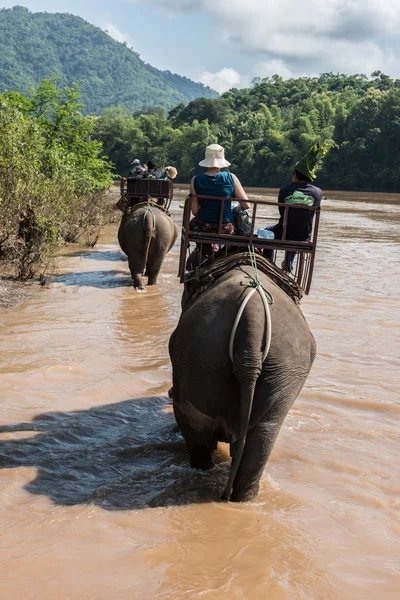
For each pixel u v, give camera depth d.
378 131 99.94
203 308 4.77
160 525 4.61
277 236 6.11
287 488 5.26
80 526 4.56
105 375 7.72
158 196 13.70
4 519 4.64
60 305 11.21
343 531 4.65
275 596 3.87
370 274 15.15
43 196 14.60
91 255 17.31
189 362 4.68
